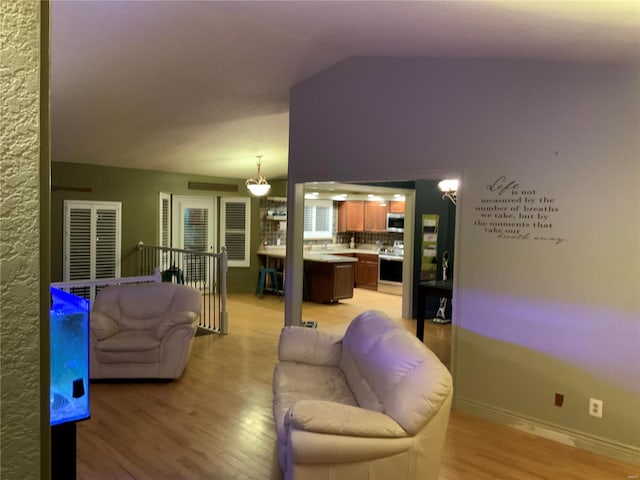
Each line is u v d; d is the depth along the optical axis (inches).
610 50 108.1
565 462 121.8
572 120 129.7
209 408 152.0
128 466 116.3
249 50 166.6
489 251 145.6
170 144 265.4
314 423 88.5
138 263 311.1
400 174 166.9
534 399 137.9
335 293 331.3
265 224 371.6
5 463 22.6
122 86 188.1
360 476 90.6
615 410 124.4
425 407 91.2
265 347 220.8
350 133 181.6
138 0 131.4
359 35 141.0
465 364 151.8
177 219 342.6
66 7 133.0
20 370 22.7
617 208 123.3
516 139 139.6
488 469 118.0
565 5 81.0
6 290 22.0
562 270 132.2
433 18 107.0
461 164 151.3
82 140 246.2
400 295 370.9
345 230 424.2
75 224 284.2
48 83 23.3
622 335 123.1
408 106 164.1
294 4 119.0
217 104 213.3
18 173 22.0
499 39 115.3
